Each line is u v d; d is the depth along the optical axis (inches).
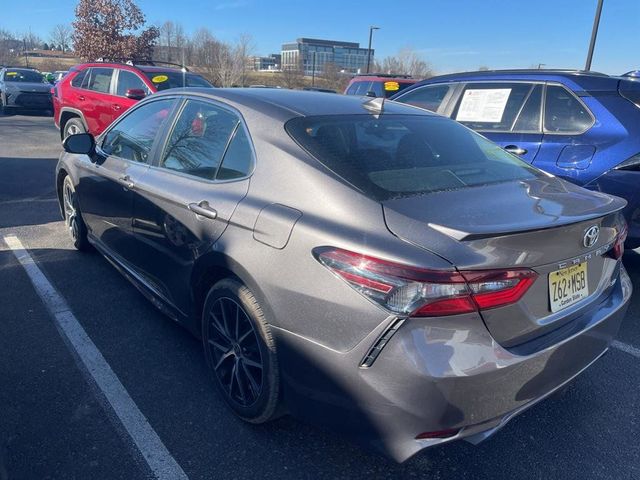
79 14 1140.5
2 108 739.4
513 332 83.8
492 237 79.0
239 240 100.6
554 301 89.7
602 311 100.0
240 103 119.9
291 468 97.6
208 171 118.7
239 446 102.3
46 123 666.2
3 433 102.2
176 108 139.8
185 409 112.1
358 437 84.9
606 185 170.9
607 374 132.3
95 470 94.7
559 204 96.7
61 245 206.5
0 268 181.9
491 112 210.1
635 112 173.3
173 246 123.3
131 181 140.9
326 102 123.6
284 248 92.0
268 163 104.7
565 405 119.2
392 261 79.3
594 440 108.0
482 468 99.8
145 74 379.6
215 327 113.0
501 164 120.0
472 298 77.8
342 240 85.1
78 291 165.6
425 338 77.4
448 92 230.7
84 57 1147.3
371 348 79.7
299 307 88.5
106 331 142.4
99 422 107.0
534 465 100.8
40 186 310.5
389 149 110.0
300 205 94.9
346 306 82.4
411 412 78.5
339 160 100.5
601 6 558.3
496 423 84.7
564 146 182.9
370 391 80.5
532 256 82.5
